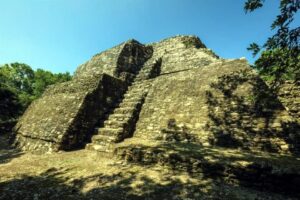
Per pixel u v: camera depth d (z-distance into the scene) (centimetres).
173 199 452
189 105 939
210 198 454
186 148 714
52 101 1277
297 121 641
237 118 765
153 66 1384
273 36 533
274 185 482
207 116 845
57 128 960
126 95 1223
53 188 520
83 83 1202
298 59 563
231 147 720
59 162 741
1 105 1842
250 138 701
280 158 564
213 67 1034
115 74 1363
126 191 497
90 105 1033
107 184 541
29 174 629
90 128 1014
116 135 899
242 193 478
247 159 557
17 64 3266
